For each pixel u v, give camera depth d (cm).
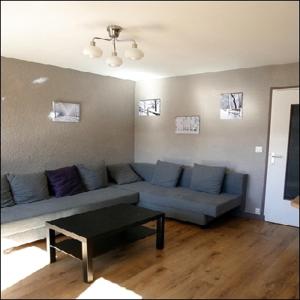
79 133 448
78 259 261
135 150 550
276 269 266
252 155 414
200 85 459
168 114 501
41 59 371
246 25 245
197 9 214
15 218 291
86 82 454
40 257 285
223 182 427
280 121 389
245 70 413
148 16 229
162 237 308
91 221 280
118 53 341
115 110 507
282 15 222
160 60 374
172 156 501
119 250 304
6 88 358
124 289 230
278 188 396
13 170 370
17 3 205
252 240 336
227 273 258
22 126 376
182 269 264
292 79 375
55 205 337
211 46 308
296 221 384
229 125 432
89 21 240
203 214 364
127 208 327
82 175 425
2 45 309
